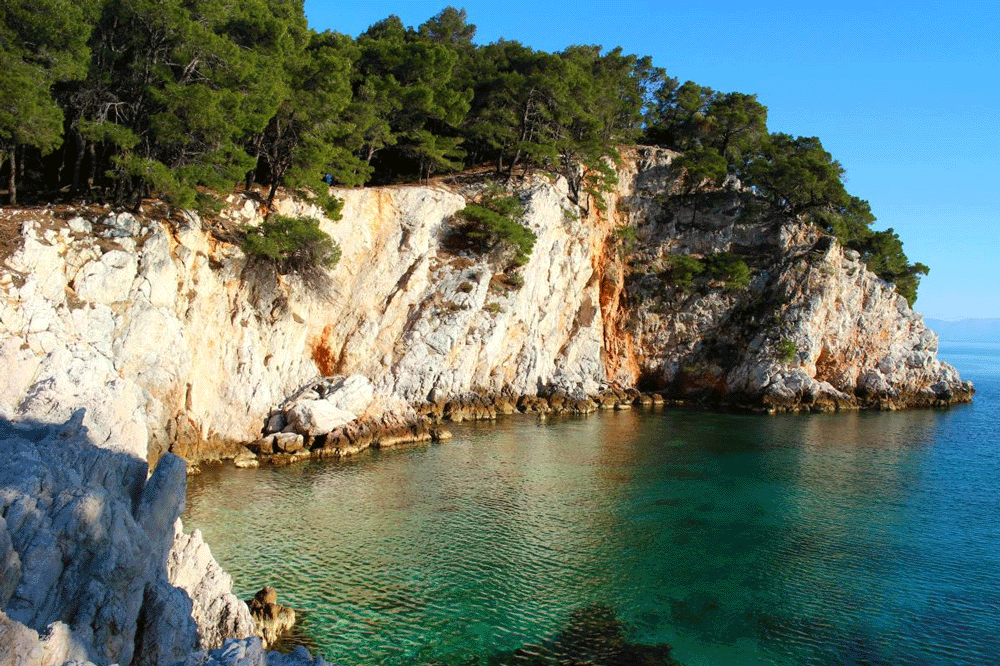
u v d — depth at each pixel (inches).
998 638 1023.6
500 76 3142.2
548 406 3051.2
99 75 1656.0
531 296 3097.9
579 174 3535.9
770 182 3809.1
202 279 1833.2
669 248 3826.3
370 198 2544.3
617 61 4156.0
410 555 1244.5
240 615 867.4
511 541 1346.0
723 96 4517.7
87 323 1464.1
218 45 1720.0
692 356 3631.9
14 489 633.6
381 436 2103.8
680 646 978.1
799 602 1130.7
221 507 1437.0
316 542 1278.3
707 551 1342.3
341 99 2149.4
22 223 1448.1
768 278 3639.3
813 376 3590.1
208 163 1766.7
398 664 890.1
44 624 583.8
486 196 2984.7
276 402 2068.2
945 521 1569.9
